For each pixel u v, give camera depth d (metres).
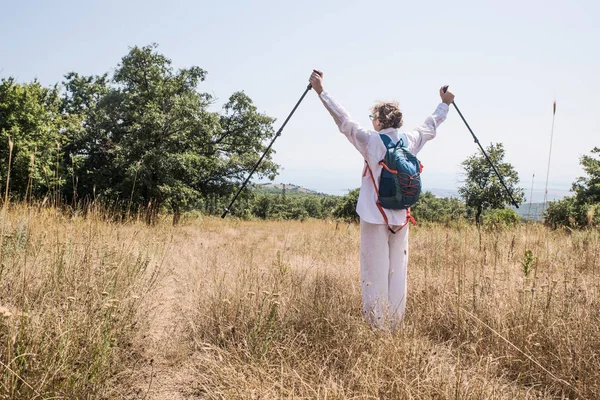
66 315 2.78
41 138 20.11
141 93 25.67
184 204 22.28
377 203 3.63
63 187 22.23
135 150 21.92
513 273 4.85
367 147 3.65
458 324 3.67
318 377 2.62
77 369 2.43
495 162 30.56
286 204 99.69
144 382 2.76
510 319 3.51
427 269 5.36
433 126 4.11
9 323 2.46
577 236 8.83
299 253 8.16
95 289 3.41
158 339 3.43
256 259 6.89
